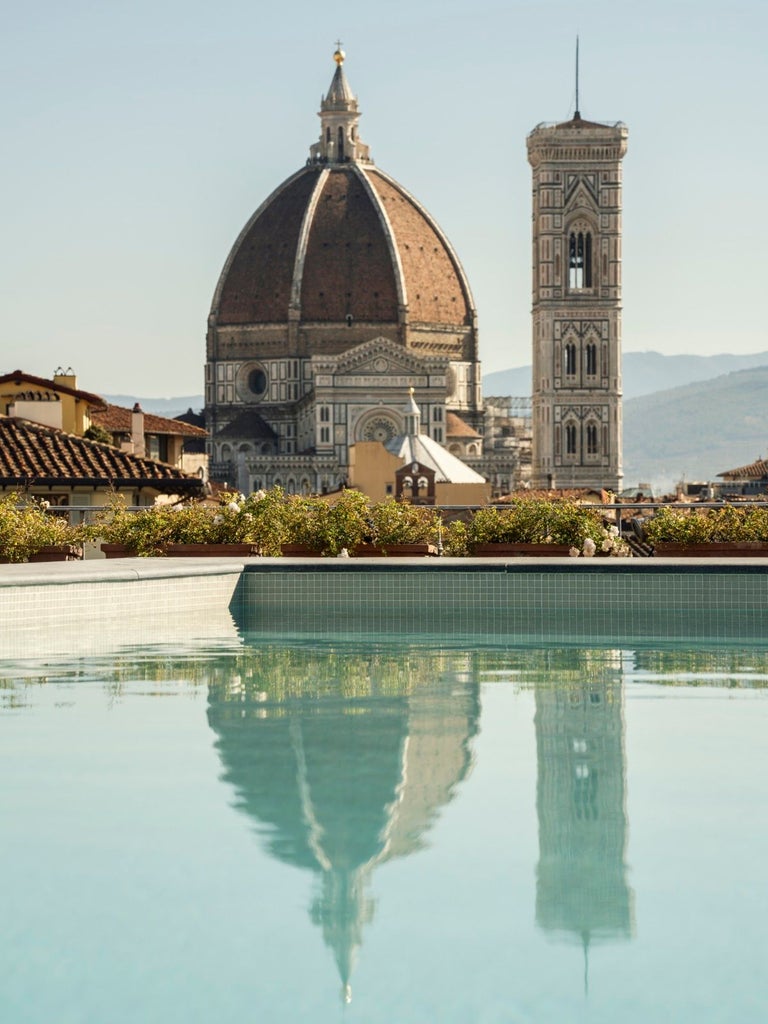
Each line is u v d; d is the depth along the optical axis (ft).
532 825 41.34
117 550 109.60
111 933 32.91
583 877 36.60
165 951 31.89
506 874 37.06
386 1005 29.12
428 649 78.59
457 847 39.40
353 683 66.23
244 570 92.02
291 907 34.55
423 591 89.86
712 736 53.67
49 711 58.44
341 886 35.55
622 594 88.22
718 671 70.08
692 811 42.96
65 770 47.85
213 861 37.96
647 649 78.48
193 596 88.69
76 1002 29.37
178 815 42.22
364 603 90.79
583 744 52.49
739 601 87.71
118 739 52.75
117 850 38.70
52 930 33.22
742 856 38.45
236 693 63.05
